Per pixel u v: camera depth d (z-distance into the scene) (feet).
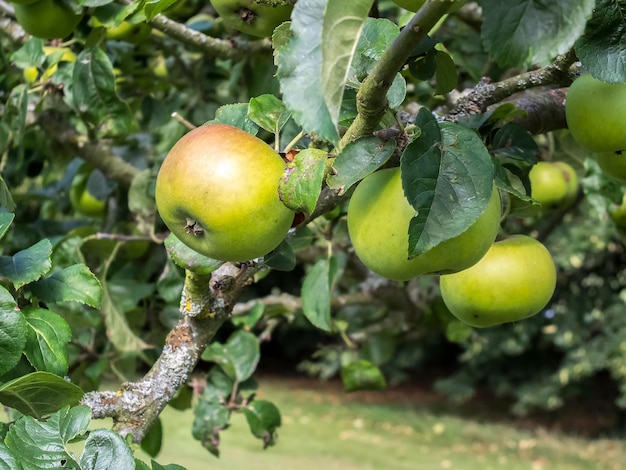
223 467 20.25
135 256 9.09
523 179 5.11
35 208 11.78
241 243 3.59
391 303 9.75
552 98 5.31
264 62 7.89
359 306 11.12
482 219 3.69
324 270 6.49
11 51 8.72
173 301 7.23
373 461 23.26
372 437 26.99
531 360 32.35
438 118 4.82
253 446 23.31
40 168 10.17
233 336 7.27
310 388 37.40
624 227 8.00
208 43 6.98
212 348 7.19
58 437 3.42
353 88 3.96
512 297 4.65
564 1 2.75
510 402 34.58
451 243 3.65
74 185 9.66
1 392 3.64
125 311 8.25
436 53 4.78
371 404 33.99
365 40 3.88
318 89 2.91
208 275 4.36
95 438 3.39
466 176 3.42
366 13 2.68
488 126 4.83
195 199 3.48
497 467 23.59
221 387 7.10
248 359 7.14
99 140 8.72
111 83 6.71
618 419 30.22
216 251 3.69
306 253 8.56
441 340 38.47
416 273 3.81
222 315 4.57
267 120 4.05
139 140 9.86
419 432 28.58
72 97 6.94
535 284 4.67
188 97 10.78
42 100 7.35
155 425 6.98
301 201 3.39
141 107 10.16
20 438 3.39
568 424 30.71
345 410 32.22
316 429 27.84
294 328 39.27
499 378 32.48
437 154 3.45
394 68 3.01
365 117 3.38
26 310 4.09
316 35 2.93
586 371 27.04
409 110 6.42
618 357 26.45
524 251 4.72
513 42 2.80
